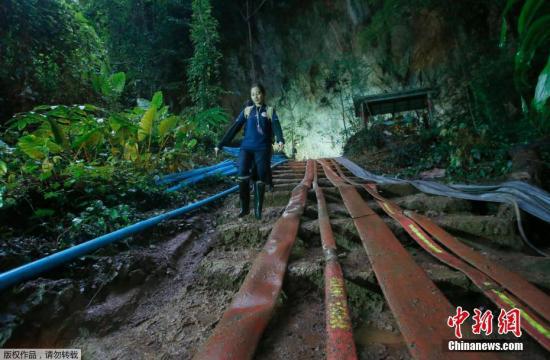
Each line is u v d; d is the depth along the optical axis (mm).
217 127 9594
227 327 1265
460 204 3072
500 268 1667
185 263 2355
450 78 12102
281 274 1713
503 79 7457
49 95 5305
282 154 12484
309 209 3115
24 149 2834
